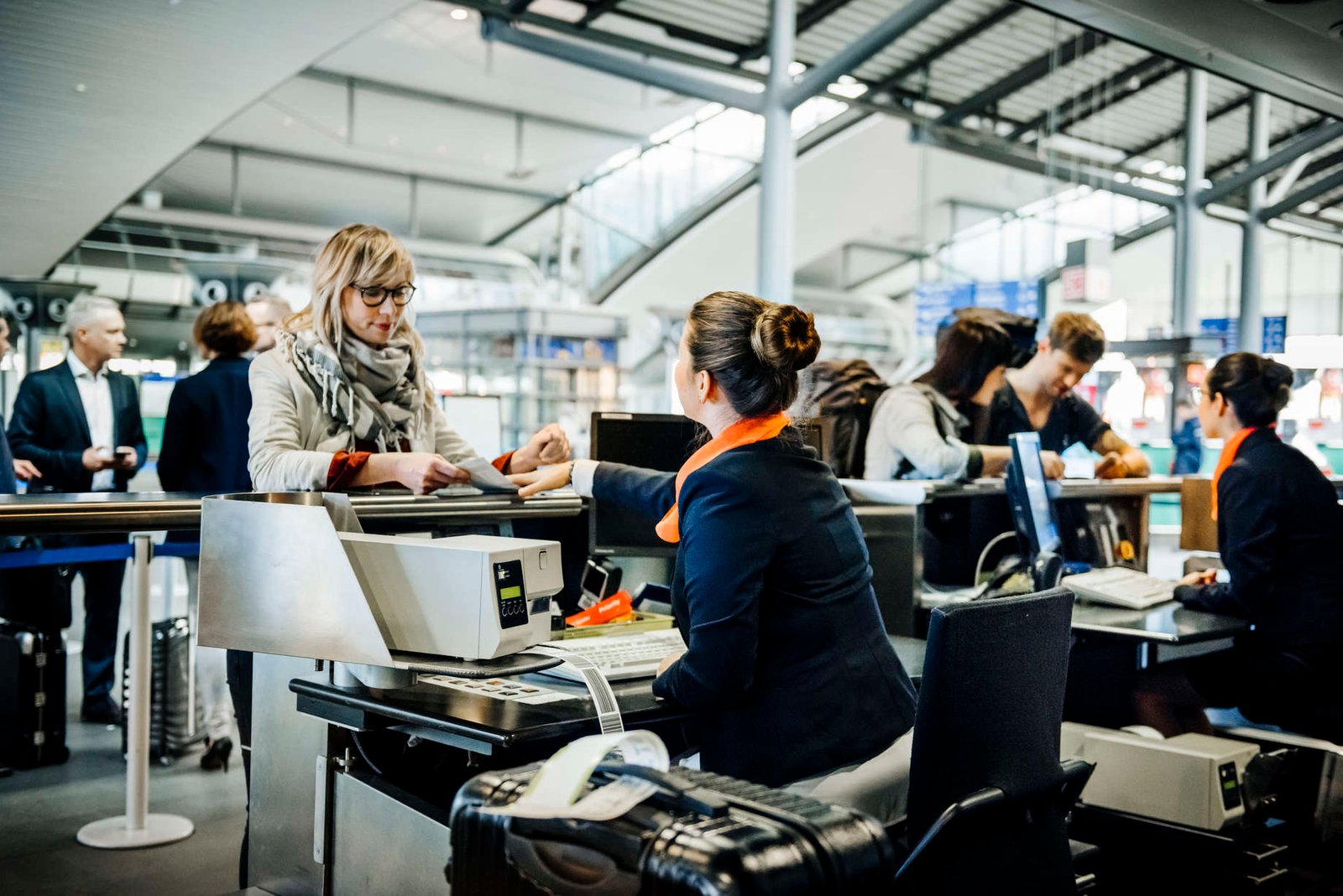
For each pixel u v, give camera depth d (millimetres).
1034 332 4355
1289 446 2783
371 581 1546
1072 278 8430
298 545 1546
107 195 7383
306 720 1797
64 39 6129
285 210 15875
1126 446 3930
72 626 5719
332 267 2082
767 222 9109
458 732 1428
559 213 17703
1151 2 2648
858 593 1652
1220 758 2307
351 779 1697
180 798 3188
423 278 16359
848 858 1012
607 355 11953
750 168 15758
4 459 3461
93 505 1996
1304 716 2666
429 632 1513
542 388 11289
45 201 7184
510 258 17031
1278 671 2678
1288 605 2676
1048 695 1522
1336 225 9836
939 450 3285
